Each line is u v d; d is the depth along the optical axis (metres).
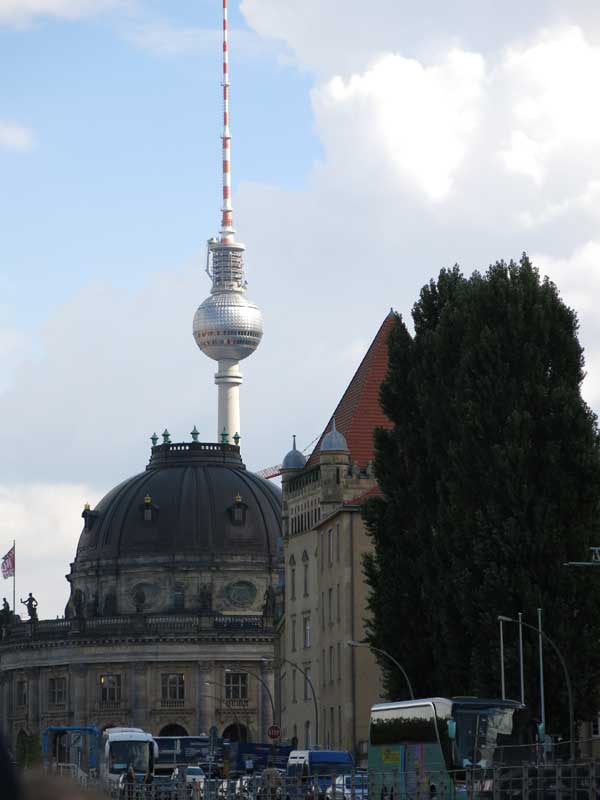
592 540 91.62
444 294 103.69
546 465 91.88
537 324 95.38
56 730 143.75
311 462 179.12
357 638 152.62
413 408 101.44
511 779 61.12
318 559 166.25
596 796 52.19
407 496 99.75
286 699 180.62
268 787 90.38
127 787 107.25
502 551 91.00
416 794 73.31
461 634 94.06
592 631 91.00
